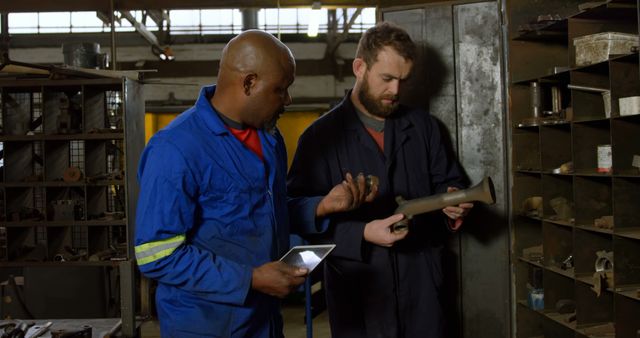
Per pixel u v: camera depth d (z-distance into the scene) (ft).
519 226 8.84
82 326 7.11
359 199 5.58
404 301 6.91
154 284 16.16
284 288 4.38
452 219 7.01
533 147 8.82
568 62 8.59
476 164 8.93
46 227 14.65
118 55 33.09
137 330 7.48
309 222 5.69
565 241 8.40
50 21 34.17
